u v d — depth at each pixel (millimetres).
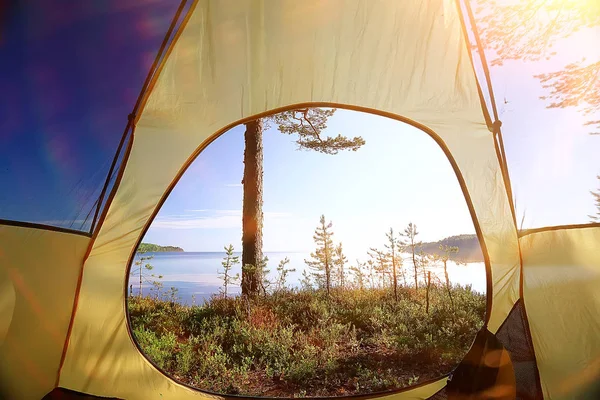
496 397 2574
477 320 5773
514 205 2955
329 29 2598
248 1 2457
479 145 2980
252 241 8656
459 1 2568
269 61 2695
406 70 2781
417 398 3107
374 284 8789
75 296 2768
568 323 2660
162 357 4711
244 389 4016
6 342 2371
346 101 2910
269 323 5980
